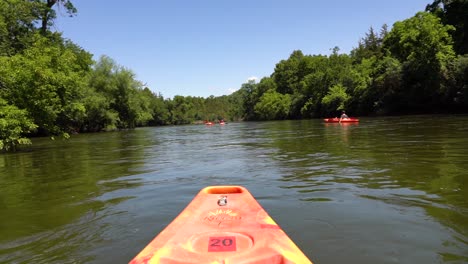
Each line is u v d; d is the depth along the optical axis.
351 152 10.14
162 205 5.27
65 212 5.08
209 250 2.65
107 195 6.08
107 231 4.18
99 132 41.69
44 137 31.80
